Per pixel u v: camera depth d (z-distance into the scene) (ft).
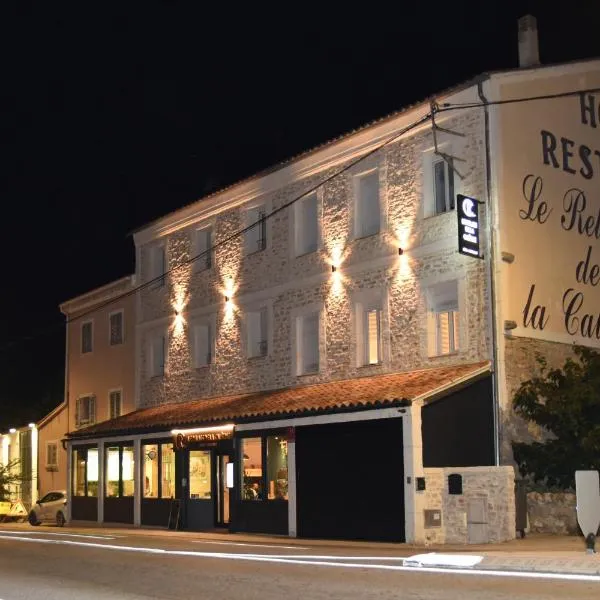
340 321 80.84
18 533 84.12
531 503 65.62
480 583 35.70
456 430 64.69
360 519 66.44
